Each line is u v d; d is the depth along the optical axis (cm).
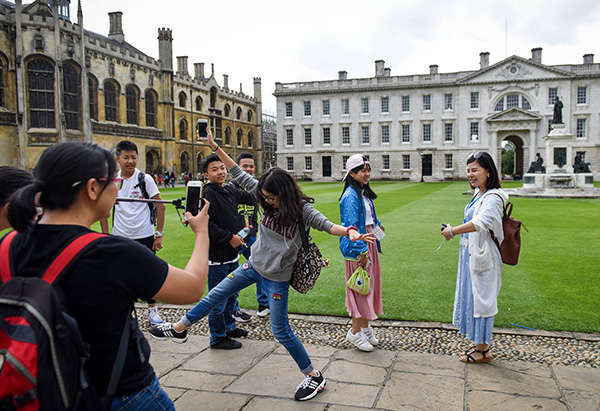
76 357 148
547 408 313
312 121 5747
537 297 575
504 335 453
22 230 161
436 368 381
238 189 543
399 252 882
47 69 3422
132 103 4331
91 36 3869
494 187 382
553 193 2539
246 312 555
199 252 201
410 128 5469
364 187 433
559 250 877
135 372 180
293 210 330
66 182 164
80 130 3656
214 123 5575
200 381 366
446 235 372
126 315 173
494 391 338
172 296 179
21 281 144
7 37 3316
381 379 362
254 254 354
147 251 175
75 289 158
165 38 4656
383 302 567
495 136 5203
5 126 3297
